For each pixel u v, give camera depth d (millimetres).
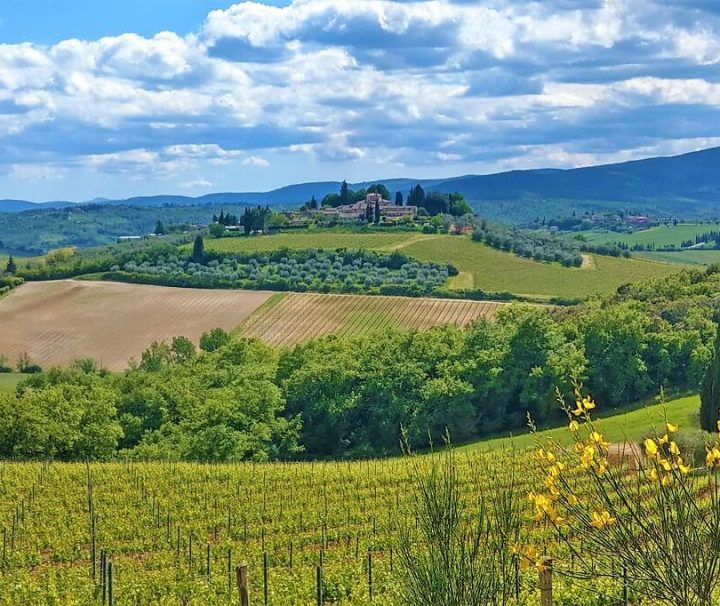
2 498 42406
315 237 160500
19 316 116500
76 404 66562
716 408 53188
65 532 36812
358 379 77500
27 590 26766
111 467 50969
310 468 51688
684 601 8734
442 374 77062
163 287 124938
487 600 10500
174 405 75125
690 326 79250
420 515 11125
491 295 121938
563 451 9484
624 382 75625
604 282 131375
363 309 115000
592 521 8797
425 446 75062
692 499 8844
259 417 72000
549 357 75000
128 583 28391
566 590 19234
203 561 33000
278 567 31766
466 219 182250
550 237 166250
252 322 113188
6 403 63969
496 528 10961
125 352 106625
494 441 72062
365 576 27516
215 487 46094
